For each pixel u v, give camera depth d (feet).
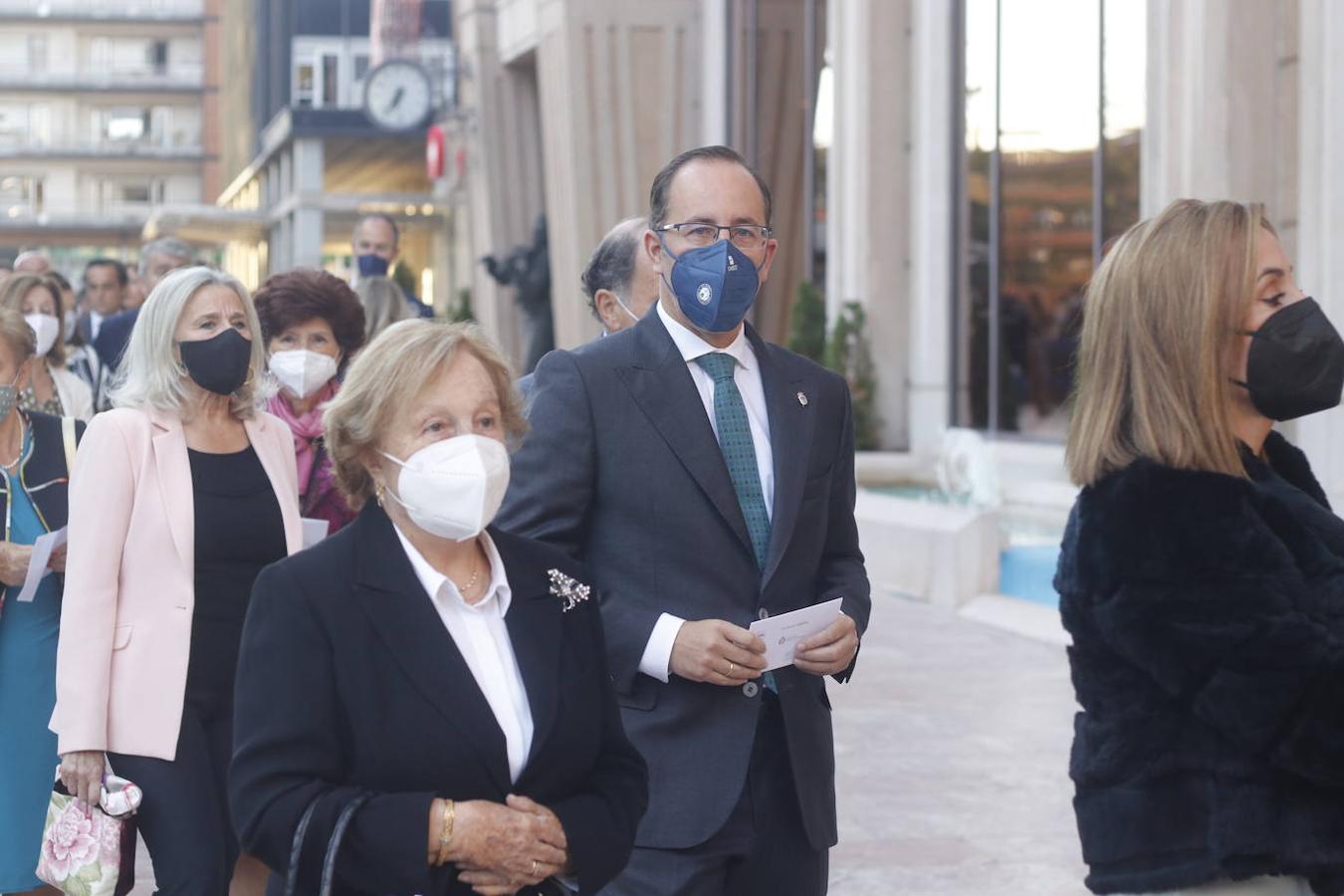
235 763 7.59
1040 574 36.09
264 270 178.50
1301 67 32.78
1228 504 7.70
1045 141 49.67
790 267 68.23
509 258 78.89
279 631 7.66
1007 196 51.83
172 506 12.46
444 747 7.57
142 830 12.11
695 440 10.19
